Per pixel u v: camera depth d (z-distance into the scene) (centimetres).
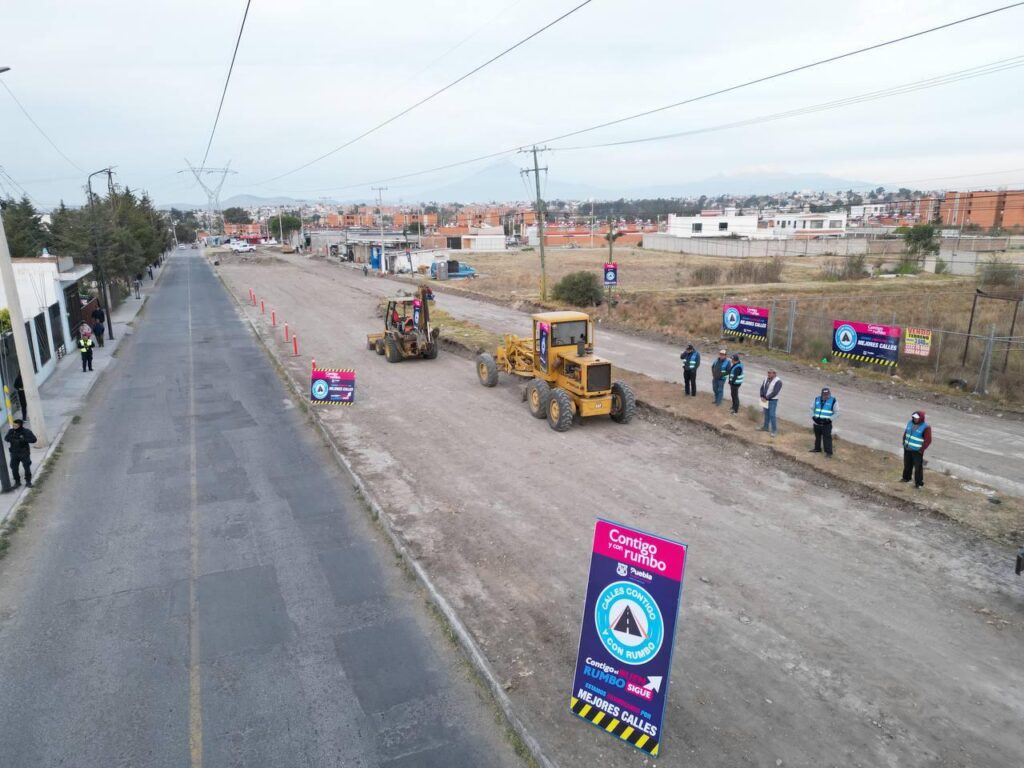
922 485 1314
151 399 2139
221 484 1427
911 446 1294
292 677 818
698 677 802
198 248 15262
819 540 1130
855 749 691
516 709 750
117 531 1215
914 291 4738
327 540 1173
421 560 1081
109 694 791
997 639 866
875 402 1958
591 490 1352
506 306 4331
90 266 3522
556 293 4234
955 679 793
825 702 759
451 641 886
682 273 6688
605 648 715
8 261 1563
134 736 725
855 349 2384
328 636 900
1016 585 989
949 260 6569
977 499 1264
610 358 2614
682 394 2031
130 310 4328
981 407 1881
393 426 1798
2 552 1138
